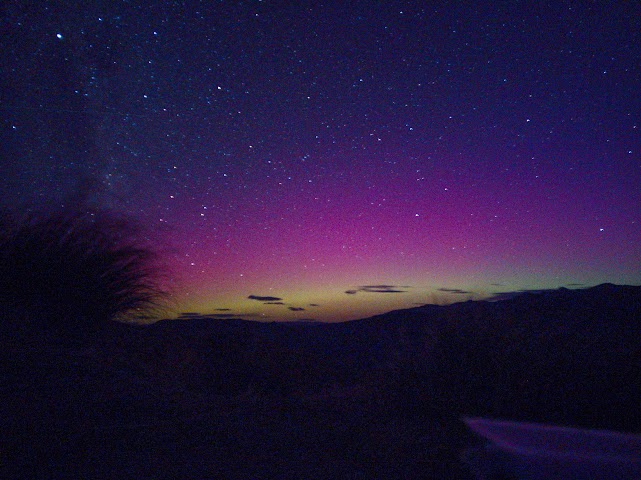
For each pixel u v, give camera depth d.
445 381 6.45
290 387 9.36
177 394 6.39
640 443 5.06
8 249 7.85
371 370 8.05
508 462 4.75
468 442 5.32
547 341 6.96
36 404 5.14
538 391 6.09
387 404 6.58
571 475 4.41
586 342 7.01
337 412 6.35
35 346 6.94
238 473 4.31
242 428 5.34
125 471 4.12
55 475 3.96
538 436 5.33
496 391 6.18
